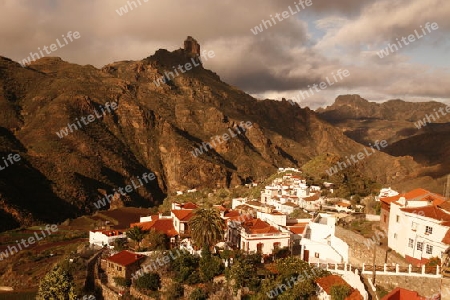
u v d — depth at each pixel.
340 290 48.94
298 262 57.00
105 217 186.00
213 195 195.38
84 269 82.06
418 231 54.88
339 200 124.62
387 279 50.47
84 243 115.06
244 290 55.47
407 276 49.34
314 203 115.81
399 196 67.19
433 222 52.81
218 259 63.09
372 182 163.62
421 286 48.31
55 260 109.88
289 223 89.25
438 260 49.84
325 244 64.50
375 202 92.50
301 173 189.62
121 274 70.50
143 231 88.81
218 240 73.19
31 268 106.56
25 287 94.94
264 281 55.75
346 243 64.19
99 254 89.62
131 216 189.50
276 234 71.75
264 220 85.12
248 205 114.06
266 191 137.88
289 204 113.44
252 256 64.56
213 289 57.94
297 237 75.00
